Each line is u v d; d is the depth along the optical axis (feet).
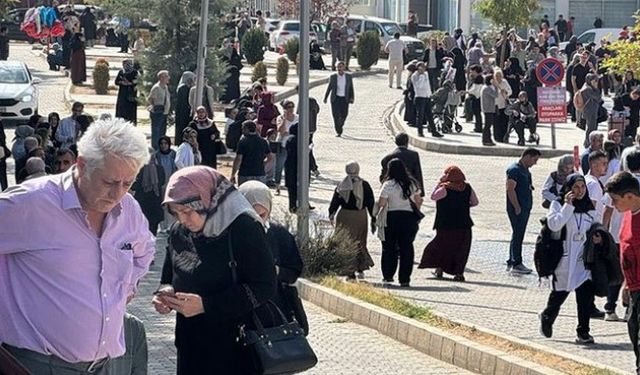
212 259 25.36
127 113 135.13
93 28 239.71
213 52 141.38
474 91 143.02
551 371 42.93
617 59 94.12
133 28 150.51
